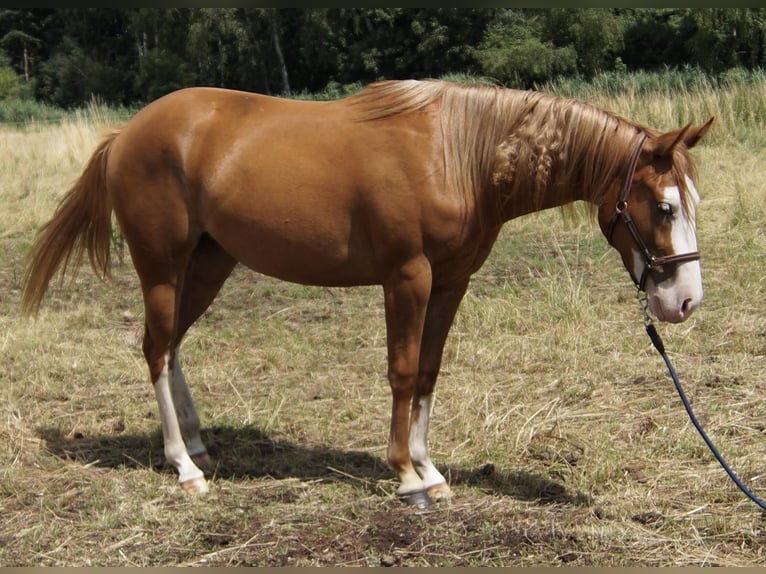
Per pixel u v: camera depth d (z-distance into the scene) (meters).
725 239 7.57
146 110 3.84
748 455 3.82
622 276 6.82
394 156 3.34
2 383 4.96
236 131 3.62
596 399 4.57
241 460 3.98
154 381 3.77
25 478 3.77
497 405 4.55
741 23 26.84
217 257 4.02
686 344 5.27
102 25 47.91
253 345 5.72
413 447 3.58
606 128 3.26
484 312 5.93
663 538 3.16
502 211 3.43
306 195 3.44
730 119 12.10
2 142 14.33
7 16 50.91
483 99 3.38
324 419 4.46
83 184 4.01
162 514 3.42
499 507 3.46
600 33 28.78
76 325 6.20
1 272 7.79
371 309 6.41
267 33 38.81
